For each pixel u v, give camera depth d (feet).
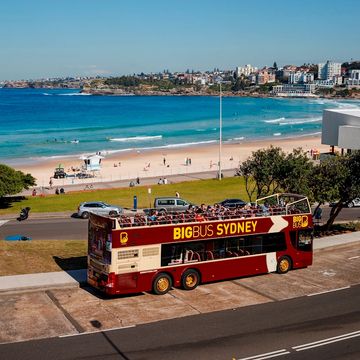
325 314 76.64
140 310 76.95
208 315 75.56
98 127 582.76
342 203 131.13
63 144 435.53
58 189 223.30
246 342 65.87
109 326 70.49
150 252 82.58
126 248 80.28
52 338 66.18
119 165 318.65
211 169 301.84
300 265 100.01
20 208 179.32
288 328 70.95
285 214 98.07
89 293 83.82
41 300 79.87
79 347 63.57
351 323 73.10
